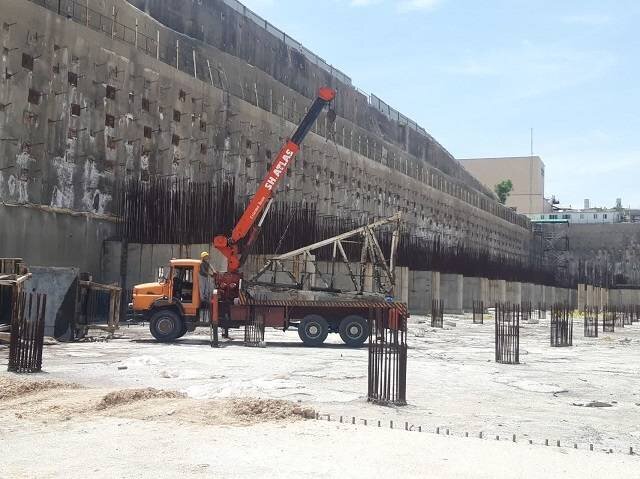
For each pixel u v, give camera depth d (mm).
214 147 48156
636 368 19547
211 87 48031
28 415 9359
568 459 7719
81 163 36844
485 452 7852
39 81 34281
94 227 37094
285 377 15000
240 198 49188
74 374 14719
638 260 117375
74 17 41094
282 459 7242
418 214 84000
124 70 40000
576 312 74688
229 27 63312
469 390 14125
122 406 9961
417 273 56219
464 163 156250
